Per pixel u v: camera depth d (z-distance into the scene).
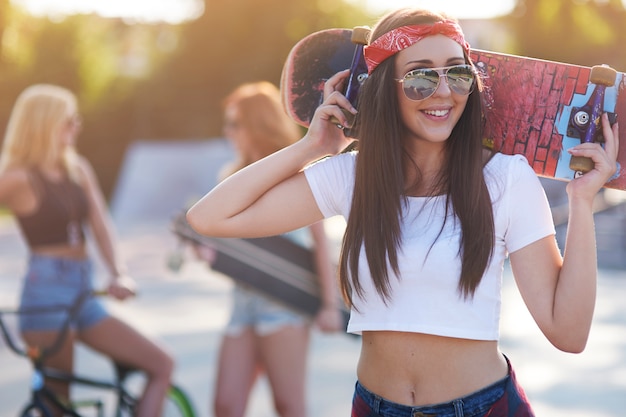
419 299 3.32
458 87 3.36
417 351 3.34
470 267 3.26
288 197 3.60
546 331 3.36
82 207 6.33
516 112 3.66
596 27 28.95
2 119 48.41
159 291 16.81
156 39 54.69
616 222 19.39
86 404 6.22
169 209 42.09
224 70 52.16
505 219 3.35
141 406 6.35
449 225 3.32
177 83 52.28
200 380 9.74
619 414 8.24
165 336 12.34
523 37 28.48
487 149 3.67
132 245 26.83
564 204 20.61
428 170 3.45
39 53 49.91
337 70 3.87
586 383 9.37
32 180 6.13
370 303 3.41
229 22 52.00
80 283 6.27
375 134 3.45
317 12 50.22
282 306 6.09
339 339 11.98
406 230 3.37
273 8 50.97
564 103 3.61
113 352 6.34
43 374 5.98
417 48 3.41
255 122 6.23
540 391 9.10
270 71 50.50
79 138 51.03
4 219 42.59
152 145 44.16
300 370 6.10
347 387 9.41
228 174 6.36
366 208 3.42
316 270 6.15
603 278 17.38
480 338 3.30
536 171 3.64
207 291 16.73
